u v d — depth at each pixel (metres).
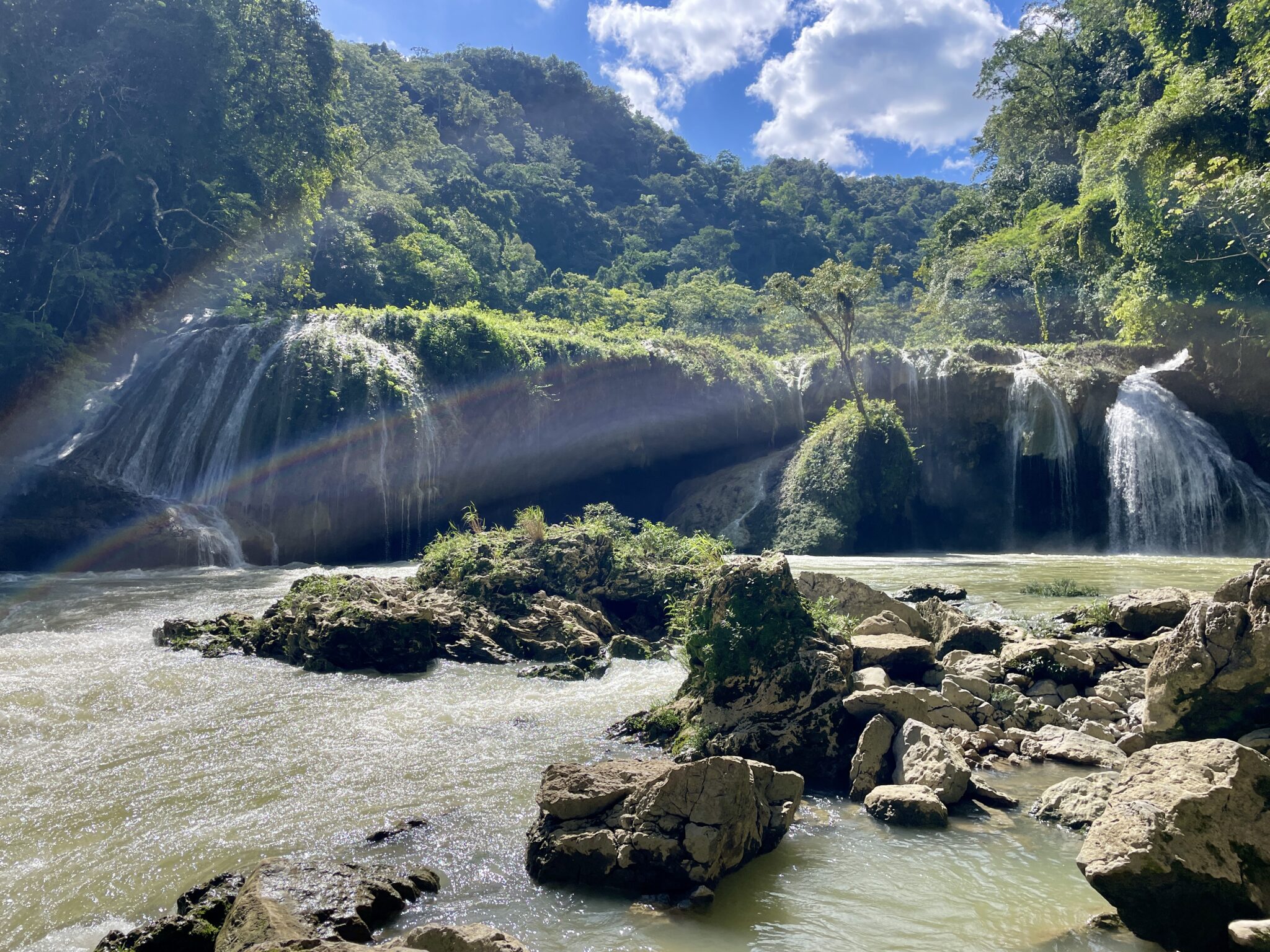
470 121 116.31
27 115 33.94
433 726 9.80
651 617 15.98
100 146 36.34
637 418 39.62
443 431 33.78
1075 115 59.59
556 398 37.31
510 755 8.84
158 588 19.45
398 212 55.28
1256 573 8.09
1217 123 30.95
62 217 36.97
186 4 35.84
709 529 37.19
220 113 37.69
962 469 38.53
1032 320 50.00
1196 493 32.75
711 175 143.88
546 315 64.56
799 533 34.12
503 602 14.76
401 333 34.81
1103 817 5.59
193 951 5.19
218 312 37.88
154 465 30.77
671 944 5.27
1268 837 5.33
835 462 35.34
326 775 8.20
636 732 9.55
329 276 47.59
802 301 37.78
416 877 6.08
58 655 12.51
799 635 9.25
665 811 6.23
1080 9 59.03
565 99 148.00
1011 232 54.62
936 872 6.24
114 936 5.25
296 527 30.16
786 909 5.70
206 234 39.28
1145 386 34.69
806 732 8.62
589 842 6.19
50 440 29.89
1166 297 32.41
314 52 43.09
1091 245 43.09
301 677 11.84
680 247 114.00
